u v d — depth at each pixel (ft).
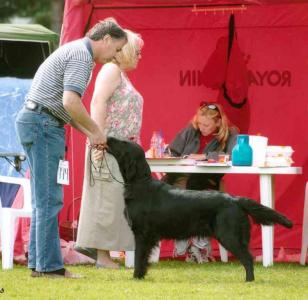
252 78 47.88
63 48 32.12
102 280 33.30
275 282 33.73
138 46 37.68
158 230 33.24
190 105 48.34
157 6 47.26
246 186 47.70
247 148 39.45
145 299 28.45
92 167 37.83
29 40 56.90
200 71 48.16
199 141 44.06
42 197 32.32
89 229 37.96
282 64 47.67
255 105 47.93
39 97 31.89
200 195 33.01
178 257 44.50
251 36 47.70
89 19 45.44
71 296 29.04
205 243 42.32
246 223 32.91
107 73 37.09
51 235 32.81
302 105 47.60
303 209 46.83
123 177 33.60
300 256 43.11
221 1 47.16
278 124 47.75
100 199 37.91
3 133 51.47
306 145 47.47
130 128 37.63
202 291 30.55
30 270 36.14
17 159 43.06
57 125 32.22
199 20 47.70
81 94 31.58
